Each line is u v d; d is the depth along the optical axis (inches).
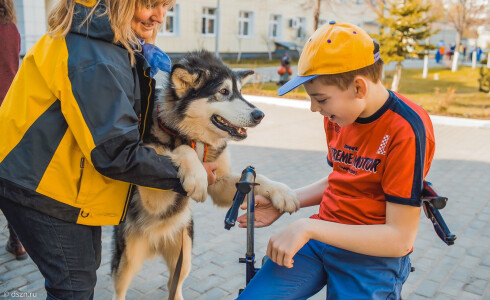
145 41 86.6
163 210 104.7
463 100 581.0
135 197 105.7
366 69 66.6
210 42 949.8
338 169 77.9
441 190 225.9
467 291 129.6
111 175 67.8
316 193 90.7
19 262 140.4
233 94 112.1
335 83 66.6
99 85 65.3
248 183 69.4
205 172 88.0
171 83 105.5
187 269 115.0
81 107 65.4
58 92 66.6
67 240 72.4
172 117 103.4
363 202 71.9
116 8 67.5
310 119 434.9
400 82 762.8
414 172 64.7
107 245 157.6
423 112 70.0
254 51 1077.1
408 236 66.0
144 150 70.9
